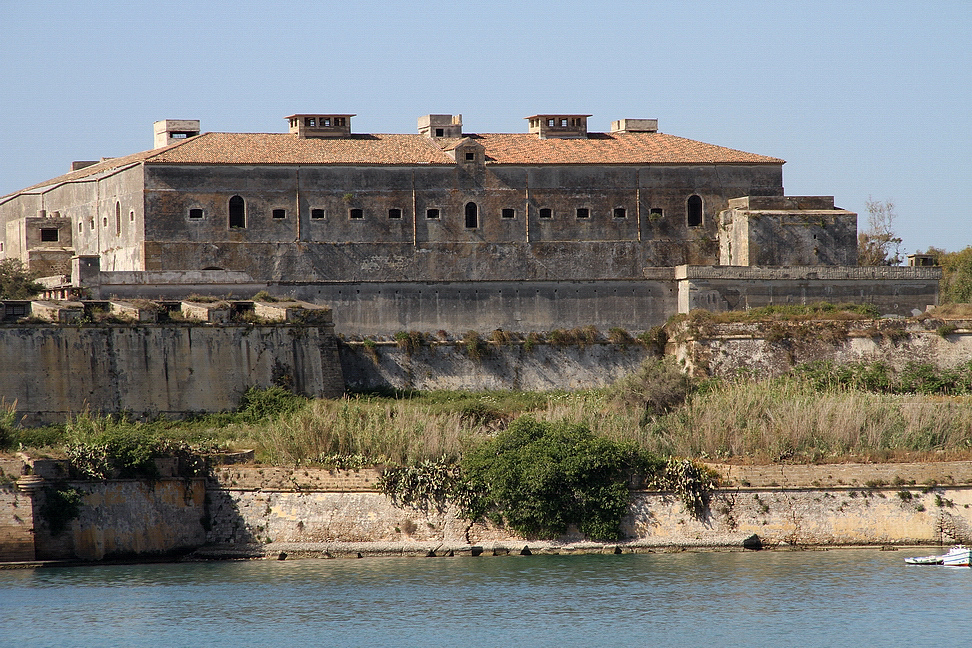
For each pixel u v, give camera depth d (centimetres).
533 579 17038
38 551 17512
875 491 18438
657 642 14812
